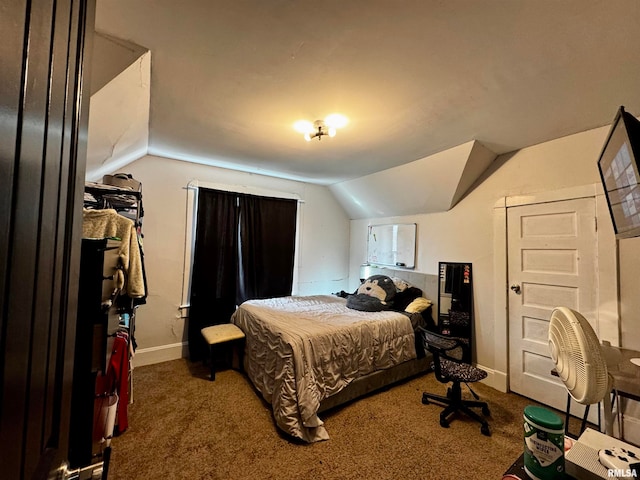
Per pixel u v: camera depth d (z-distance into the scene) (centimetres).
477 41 129
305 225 434
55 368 54
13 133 33
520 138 239
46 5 41
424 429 203
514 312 263
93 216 159
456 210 321
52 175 46
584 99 177
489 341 283
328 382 216
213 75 158
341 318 273
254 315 276
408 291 349
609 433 130
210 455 174
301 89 172
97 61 133
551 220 239
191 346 323
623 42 126
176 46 135
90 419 108
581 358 82
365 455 176
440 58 141
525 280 255
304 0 108
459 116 204
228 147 280
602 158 147
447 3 108
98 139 191
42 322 45
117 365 182
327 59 144
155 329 314
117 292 149
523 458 85
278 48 136
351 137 246
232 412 219
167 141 265
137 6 111
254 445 183
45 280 45
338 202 470
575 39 126
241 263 368
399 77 158
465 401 223
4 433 33
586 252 217
